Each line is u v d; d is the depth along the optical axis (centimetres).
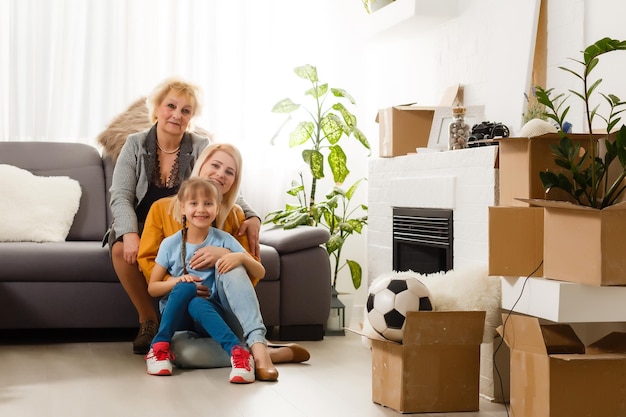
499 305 289
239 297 341
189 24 511
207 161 372
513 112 360
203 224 354
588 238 241
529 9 350
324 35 535
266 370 322
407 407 273
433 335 273
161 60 514
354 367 354
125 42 503
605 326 304
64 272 397
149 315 384
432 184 368
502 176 283
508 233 262
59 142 478
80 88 500
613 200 249
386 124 423
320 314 432
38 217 437
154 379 322
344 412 273
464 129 366
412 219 392
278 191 525
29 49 492
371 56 533
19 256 393
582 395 249
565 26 334
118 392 298
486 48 387
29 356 367
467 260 339
